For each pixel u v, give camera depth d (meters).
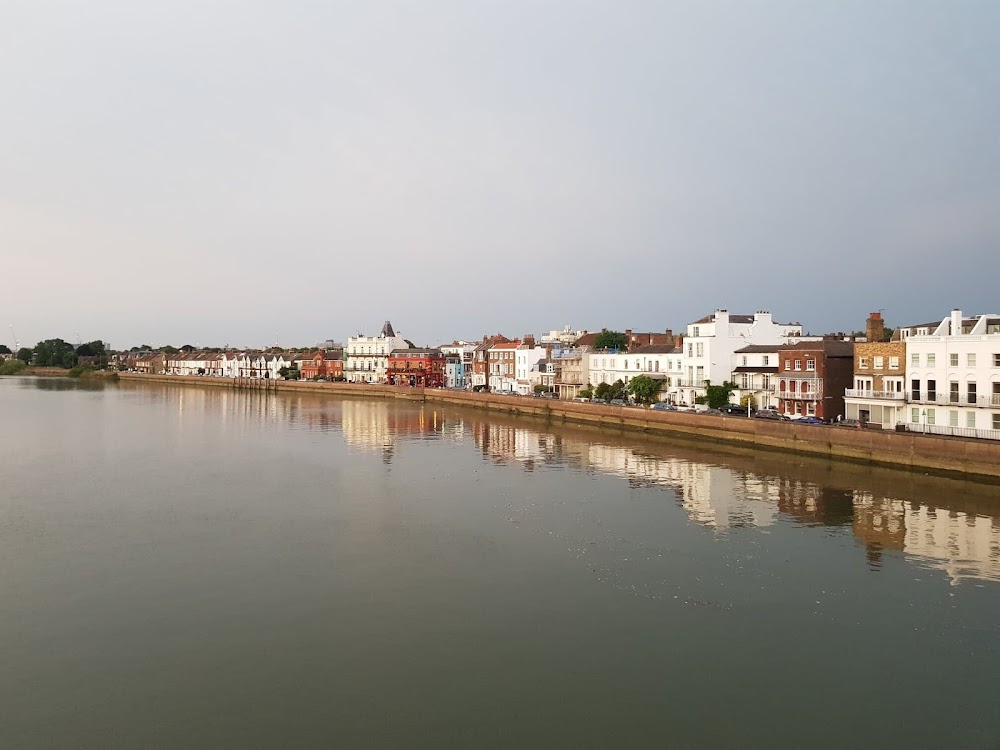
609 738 20.55
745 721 21.38
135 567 34.22
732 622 28.03
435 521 43.12
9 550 36.88
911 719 21.48
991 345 59.34
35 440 80.94
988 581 32.50
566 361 129.88
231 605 29.52
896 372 68.38
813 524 42.41
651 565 34.66
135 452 71.88
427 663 24.72
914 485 53.69
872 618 28.42
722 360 98.06
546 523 42.66
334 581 32.34
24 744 20.14
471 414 121.19
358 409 131.50
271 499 49.19
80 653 25.34
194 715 21.59
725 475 58.78
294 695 22.70
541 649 25.77
